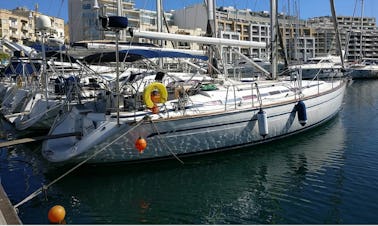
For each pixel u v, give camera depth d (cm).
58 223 472
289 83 1080
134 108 754
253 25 6122
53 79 1338
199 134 775
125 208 606
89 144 693
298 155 858
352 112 1494
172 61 1224
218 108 806
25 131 1147
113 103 779
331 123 1221
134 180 720
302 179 709
